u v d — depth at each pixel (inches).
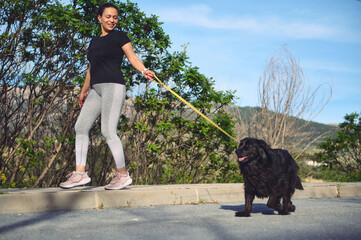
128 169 296.2
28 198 170.6
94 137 298.0
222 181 330.0
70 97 287.6
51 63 277.4
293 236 122.3
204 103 304.7
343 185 301.4
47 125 288.7
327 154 476.4
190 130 312.0
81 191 185.8
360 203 236.1
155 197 211.3
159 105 297.1
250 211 174.6
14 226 137.2
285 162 186.5
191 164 324.8
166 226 140.2
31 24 269.7
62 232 127.6
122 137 307.6
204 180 333.1
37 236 120.9
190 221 152.8
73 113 281.3
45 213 168.7
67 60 281.4
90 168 300.4
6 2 257.6
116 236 121.4
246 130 406.6
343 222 151.2
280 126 399.5
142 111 306.0
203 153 324.5
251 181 174.2
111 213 172.4
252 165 173.0
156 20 292.5
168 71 302.0
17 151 257.1
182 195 223.6
